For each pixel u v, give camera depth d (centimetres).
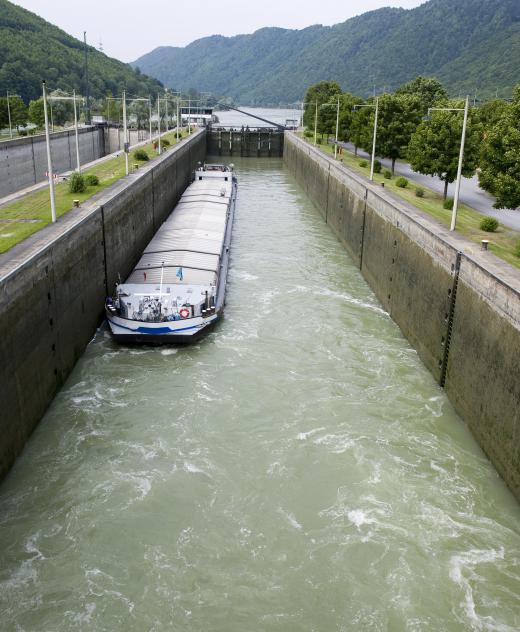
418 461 2766
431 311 3647
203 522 2375
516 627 1970
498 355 2723
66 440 2841
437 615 2006
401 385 3462
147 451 2783
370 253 5341
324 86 14700
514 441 2525
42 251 3000
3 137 11750
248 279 5272
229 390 3319
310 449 2822
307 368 3606
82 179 4925
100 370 3506
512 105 4044
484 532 2350
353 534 2323
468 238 3866
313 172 9300
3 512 2394
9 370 2581
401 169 8388
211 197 7369
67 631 1930
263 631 1945
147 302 3891
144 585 2100
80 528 2331
